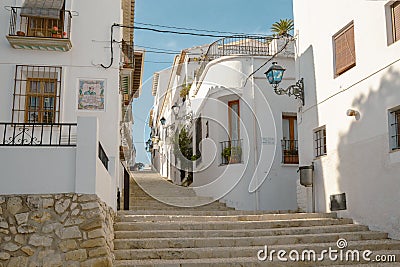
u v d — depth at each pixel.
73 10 11.68
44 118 11.19
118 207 10.98
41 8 11.23
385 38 9.09
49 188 7.14
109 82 11.51
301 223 9.47
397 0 8.92
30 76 11.36
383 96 9.05
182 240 8.01
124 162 13.87
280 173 13.51
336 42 10.87
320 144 11.52
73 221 6.95
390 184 8.73
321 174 11.19
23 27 11.38
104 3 11.88
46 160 7.23
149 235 8.24
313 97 11.69
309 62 11.95
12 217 6.86
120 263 7.20
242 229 8.95
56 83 11.29
